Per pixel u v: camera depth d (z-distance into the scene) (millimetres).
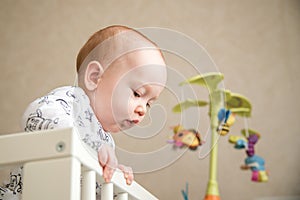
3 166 566
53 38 2018
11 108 1924
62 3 2064
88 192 624
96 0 2047
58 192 539
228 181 1729
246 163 1529
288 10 1926
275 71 1852
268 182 1716
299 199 1686
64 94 802
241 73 1860
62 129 562
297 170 1723
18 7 2078
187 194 1563
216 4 1969
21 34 2035
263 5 1945
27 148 561
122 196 840
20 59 1997
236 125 1794
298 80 1829
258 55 1879
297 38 1884
